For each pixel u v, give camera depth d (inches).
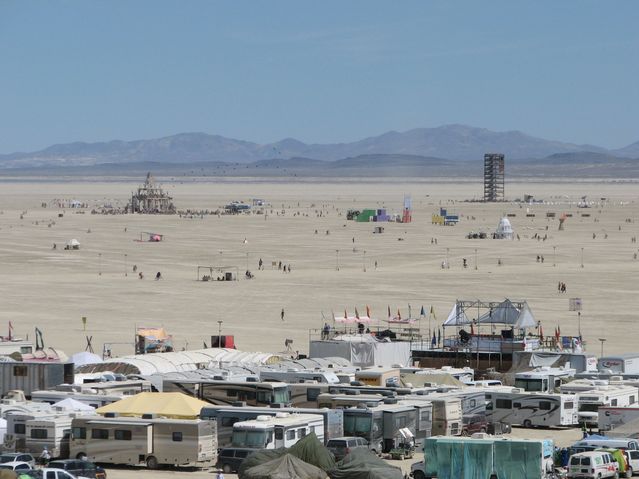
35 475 6520.7
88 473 6884.8
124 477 7150.6
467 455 6978.4
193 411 7849.4
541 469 6870.1
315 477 6732.3
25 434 7642.7
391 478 6771.7
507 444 6929.1
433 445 7042.3
